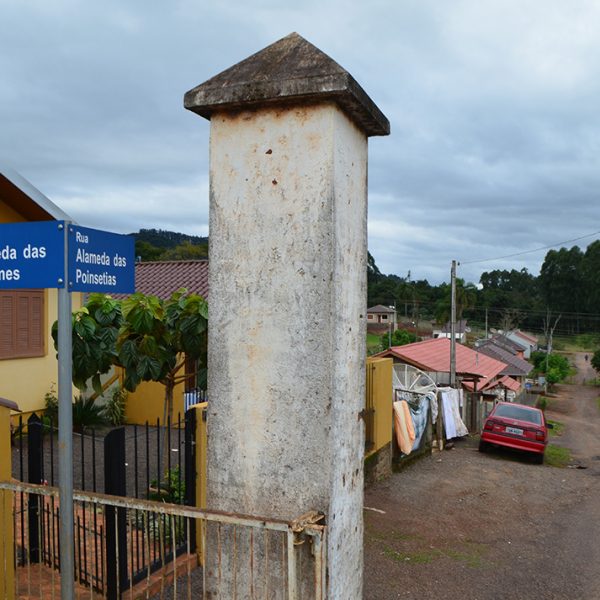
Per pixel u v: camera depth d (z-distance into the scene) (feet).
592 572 22.41
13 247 8.43
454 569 21.66
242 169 10.29
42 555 14.44
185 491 17.98
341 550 10.28
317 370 9.89
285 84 9.69
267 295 10.17
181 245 165.99
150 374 22.54
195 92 10.27
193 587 16.22
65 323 8.21
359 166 11.01
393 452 37.01
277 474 10.10
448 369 67.36
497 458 46.73
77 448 32.68
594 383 183.73
